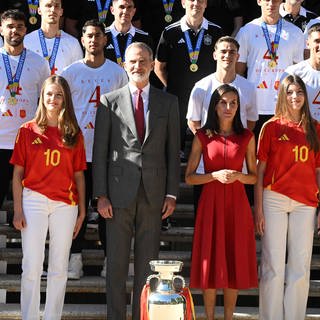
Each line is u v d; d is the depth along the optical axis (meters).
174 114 9.55
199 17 11.78
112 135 9.45
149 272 9.38
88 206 11.27
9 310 9.95
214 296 9.43
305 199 9.44
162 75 12.01
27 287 9.20
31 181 9.24
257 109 10.70
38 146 9.23
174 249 11.36
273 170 9.48
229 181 9.16
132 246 11.00
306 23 13.18
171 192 9.49
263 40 11.55
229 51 10.20
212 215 9.34
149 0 13.55
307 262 9.52
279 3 11.54
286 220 9.53
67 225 9.30
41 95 9.32
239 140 9.41
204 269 9.22
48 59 11.54
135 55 9.44
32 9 13.34
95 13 13.30
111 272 9.43
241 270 9.19
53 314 9.28
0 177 10.48
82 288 10.25
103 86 10.46
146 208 9.40
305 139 9.44
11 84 10.41
